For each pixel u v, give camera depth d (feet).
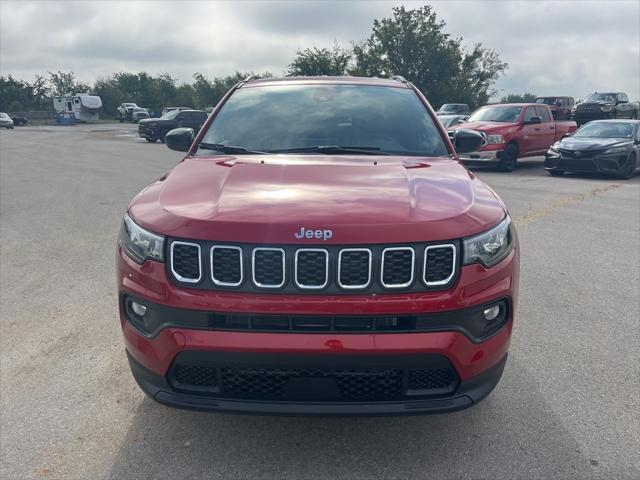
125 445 9.07
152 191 9.43
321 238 7.43
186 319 7.66
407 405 7.73
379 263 7.47
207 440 9.21
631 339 13.09
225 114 12.75
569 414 9.97
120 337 13.08
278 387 7.77
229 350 7.48
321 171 9.68
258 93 13.48
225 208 8.04
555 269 18.51
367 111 12.62
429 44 157.48
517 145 48.78
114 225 24.88
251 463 8.64
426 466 8.56
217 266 7.60
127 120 211.82
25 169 48.08
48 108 264.72
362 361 7.45
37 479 8.25
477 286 7.80
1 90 252.62
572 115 96.27
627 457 8.77
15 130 141.18
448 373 7.88
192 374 7.97
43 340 12.91
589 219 26.78
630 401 10.41
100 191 35.06
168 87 281.95
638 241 22.38
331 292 7.47
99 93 266.77
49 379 11.18
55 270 18.15
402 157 11.12
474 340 7.84
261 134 11.95
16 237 22.54
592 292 16.30
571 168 43.52
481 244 7.92
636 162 44.09
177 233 7.76
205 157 11.19
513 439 9.23
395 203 8.18
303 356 7.41
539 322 14.08
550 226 25.16
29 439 9.20
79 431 9.45
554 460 8.70
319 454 8.86
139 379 8.37
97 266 18.58
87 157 61.11
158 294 7.81
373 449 8.98
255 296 7.49
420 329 7.55
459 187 9.21
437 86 159.33
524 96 263.49
